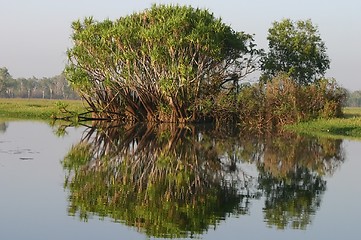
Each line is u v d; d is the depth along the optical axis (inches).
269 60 2180.1
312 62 2207.2
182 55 1763.0
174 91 1809.8
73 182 702.5
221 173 812.0
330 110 1803.6
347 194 653.9
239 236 472.7
